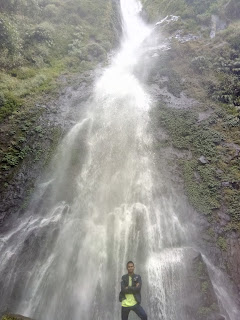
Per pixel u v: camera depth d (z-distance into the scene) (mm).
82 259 8320
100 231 8906
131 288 6105
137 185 10586
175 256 8234
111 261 8242
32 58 16109
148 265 8133
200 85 15305
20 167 10875
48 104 13805
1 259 8156
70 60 17359
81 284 7836
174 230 9258
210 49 17562
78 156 11641
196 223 9508
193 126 12773
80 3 22594
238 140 11953
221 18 21234
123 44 23328
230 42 17547
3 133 11773
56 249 8500
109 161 11531
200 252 8680
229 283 8219
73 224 9094
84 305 7434
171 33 21688
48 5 20844
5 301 7387
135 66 17953
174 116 13430
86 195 10180
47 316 7266
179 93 15062
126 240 8734
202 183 10609
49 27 18891
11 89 13797
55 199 9992
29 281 7746
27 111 13023
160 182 10711
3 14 17266
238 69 15078
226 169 10945
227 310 7641
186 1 24922
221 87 14523
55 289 7699
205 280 7664
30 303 7434
